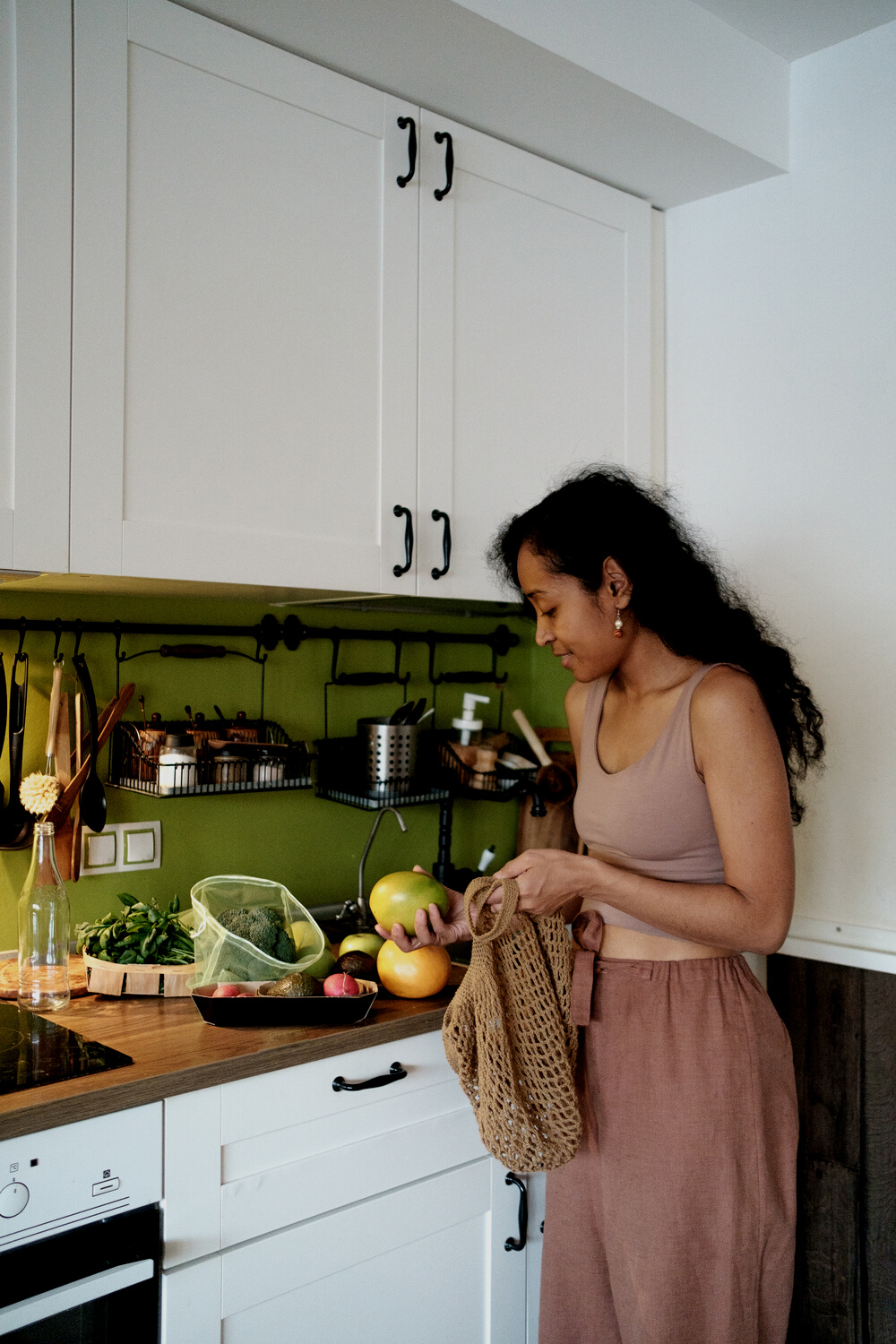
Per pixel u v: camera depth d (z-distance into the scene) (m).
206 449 1.35
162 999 1.46
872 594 1.74
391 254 1.55
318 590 1.52
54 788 1.52
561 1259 1.37
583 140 1.73
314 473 1.46
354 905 1.87
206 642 1.78
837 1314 1.75
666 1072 1.24
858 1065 1.73
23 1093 1.11
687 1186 1.22
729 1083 1.23
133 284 1.28
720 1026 1.25
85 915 1.64
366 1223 1.39
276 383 1.42
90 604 1.65
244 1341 1.27
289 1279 1.31
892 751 1.70
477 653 2.19
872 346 1.74
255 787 1.62
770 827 1.17
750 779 1.18
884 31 1.72
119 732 1.65
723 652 1.27
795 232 1.84
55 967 1.40
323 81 1.46
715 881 1.27
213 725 1.73
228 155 1.37
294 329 1.44
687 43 1.66
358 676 1.96
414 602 1.87
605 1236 1.30
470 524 1.67
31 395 1.20
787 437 1.85
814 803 1.79
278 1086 1.29
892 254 1.71
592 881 1.21
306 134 1.45
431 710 1.91
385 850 2.04
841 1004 1.76
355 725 1.99
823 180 1.80
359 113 1.51
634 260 1.93
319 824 1.93
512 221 1.72
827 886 1.78
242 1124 1.25
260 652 1.85
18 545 1.19
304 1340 1.33
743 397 1.92
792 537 1.84
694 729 1.22
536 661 2.28
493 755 1.98
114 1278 1.12
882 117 1.73
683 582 1.26
